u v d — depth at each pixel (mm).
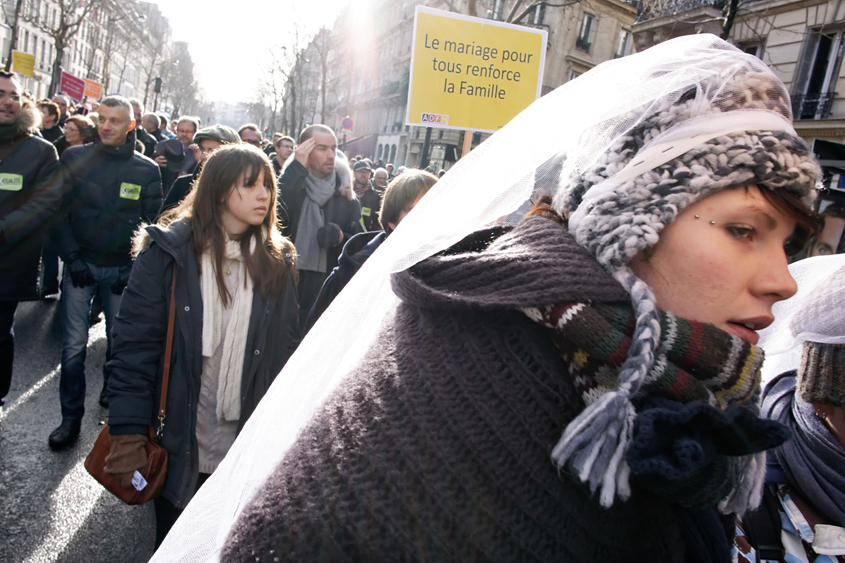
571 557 531
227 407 2016
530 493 526
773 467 1027
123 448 1824
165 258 1971
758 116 542
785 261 564
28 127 3092
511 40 4039
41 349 4781
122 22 44469
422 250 640
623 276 543
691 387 512
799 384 966
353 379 631
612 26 21781
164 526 1999
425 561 508
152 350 1920
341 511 529
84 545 2588
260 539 544
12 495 2846
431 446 538
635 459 474
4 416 3584
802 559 972
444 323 599
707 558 641
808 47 10414
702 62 565
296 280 2227
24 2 31750
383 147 36531
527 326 575
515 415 544
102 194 3436
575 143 631
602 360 522
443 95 4020
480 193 654
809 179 545
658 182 535
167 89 68688
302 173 3725
